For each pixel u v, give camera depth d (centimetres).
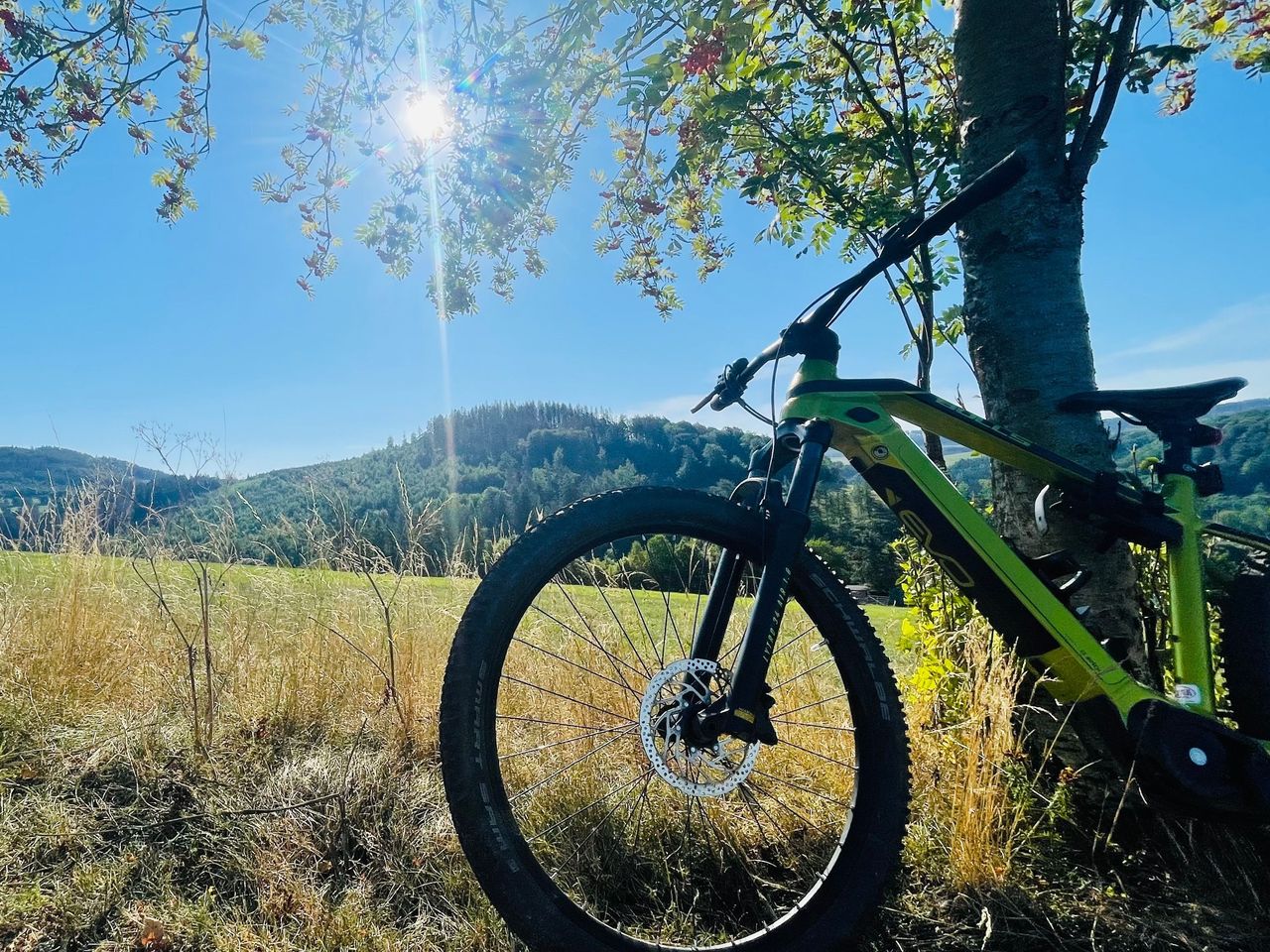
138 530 379
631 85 261
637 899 184
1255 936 162
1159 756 163
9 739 236
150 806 204
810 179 335
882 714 165
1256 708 183
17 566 380
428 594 359
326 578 372
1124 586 205
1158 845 189
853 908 155
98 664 305
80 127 296
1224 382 179
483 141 302
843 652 169
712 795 154
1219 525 194
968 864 175
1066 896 174
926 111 337
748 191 316
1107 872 185
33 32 266
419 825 205
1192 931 163
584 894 183
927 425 189
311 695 288
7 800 196
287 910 165
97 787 212
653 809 210
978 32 231
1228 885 178
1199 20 331
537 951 136
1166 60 209
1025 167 149
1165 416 191
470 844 135
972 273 231
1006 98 224
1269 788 162
